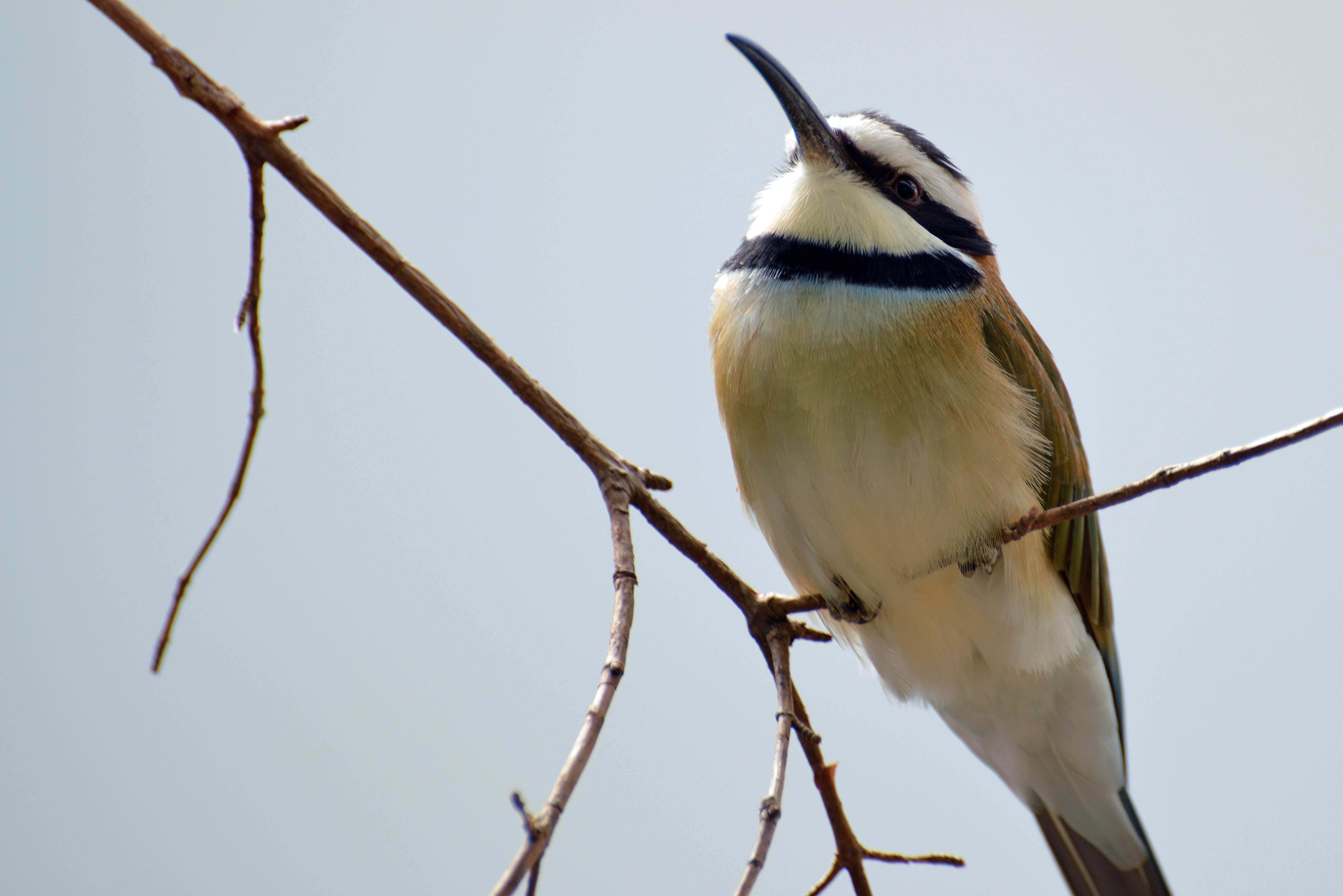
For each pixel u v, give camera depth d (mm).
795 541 8516
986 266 8914
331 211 6004
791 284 8133
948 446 7898
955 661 8883
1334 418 5805
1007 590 8336
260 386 6059
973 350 8055
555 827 4453
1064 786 9633
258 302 6004
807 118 8430
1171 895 9688
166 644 5938
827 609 8828
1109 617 9430
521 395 6352
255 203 5934
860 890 6926
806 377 7945
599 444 6500
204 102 5766
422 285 6180
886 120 8977
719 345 8375
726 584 6840
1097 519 9180
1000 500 8016
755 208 9062
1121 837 9688
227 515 6047
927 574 8312
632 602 5684
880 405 7891
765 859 5465
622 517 6207
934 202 8781
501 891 4203
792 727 6270
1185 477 6277
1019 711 9219
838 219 8258
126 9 5738
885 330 7961
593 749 4887
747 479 8500
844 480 8000
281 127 5852
